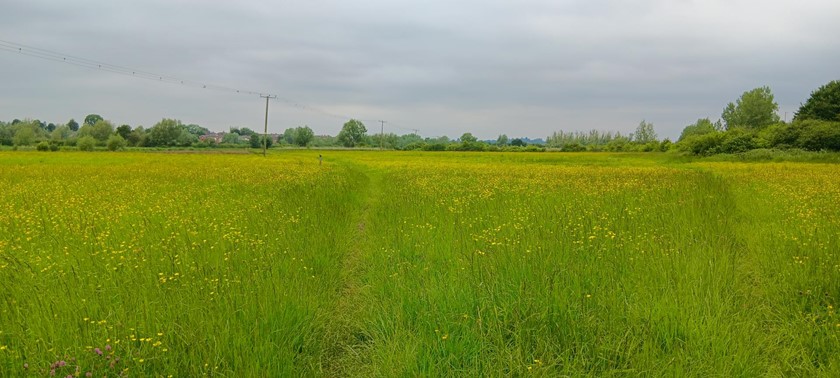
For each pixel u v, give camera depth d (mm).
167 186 17562
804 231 8625
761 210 12016
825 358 4328
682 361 3971
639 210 11125
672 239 7969
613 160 52688
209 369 3887
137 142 101250
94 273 5926
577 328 4539
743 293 6090
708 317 4707
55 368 3613
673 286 5785
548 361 4113
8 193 14727
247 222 9422
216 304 4938
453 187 17297
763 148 51562
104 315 4605
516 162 48906
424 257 7773
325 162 43250
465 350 4348
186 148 96312
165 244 7574
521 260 6500
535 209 11328
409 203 12742
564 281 5719
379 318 5305
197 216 10258
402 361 4211
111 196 14125
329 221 10398
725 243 8555
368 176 30344
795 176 21703
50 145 77500
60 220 9461
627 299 5395
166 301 4906
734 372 3986
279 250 7469
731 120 91812
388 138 149875
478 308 5055
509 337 4715
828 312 5031
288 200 12789
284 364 4172
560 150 100562
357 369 4594
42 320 4332
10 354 3754
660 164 43406
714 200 13391
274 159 48531
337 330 5395
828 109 62125
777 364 4301
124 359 3752
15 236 8055
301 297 5535
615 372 3957
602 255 6973
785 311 5414
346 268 7871
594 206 11789
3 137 101750
